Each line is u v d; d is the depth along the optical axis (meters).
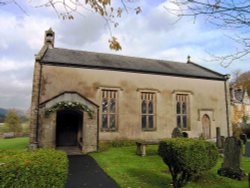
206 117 22.83
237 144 9.62
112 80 19.19
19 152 4.90
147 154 14.47
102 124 18.62
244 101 42.72
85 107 15.62
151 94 20.70
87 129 15.52
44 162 4.17
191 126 21.75
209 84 23.41
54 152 5.13
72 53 21.27
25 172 3.83
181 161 7.01
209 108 22.86
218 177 9.46
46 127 14.98
